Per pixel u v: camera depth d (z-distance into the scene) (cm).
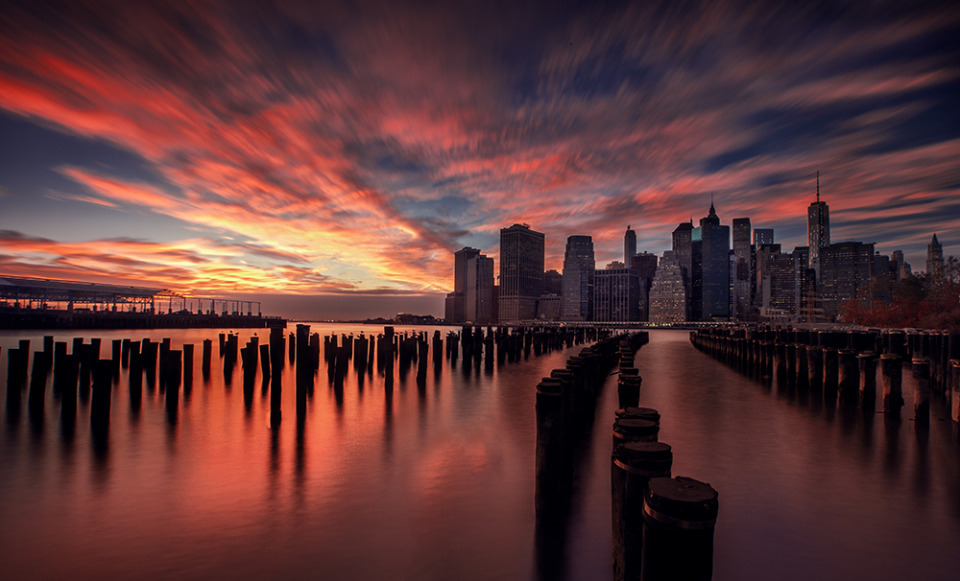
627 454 487
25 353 1847
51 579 615
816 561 630
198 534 736
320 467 1062
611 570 615
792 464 1051
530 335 4506
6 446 1250
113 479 996
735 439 1271
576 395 1321
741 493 873
